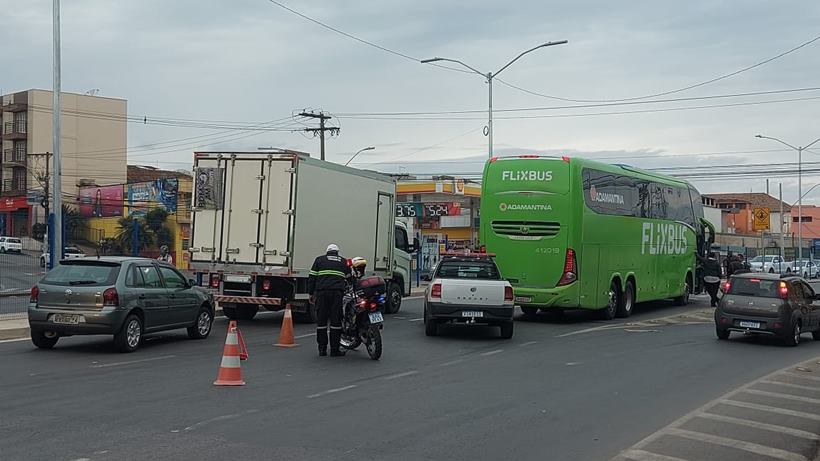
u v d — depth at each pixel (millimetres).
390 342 16359
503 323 17109
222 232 18781
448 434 8305
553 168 20719
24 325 17625
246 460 7027
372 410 9414
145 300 14445
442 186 56219
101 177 76125
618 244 22812
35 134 72312
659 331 19828
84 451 7227
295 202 18422
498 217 21031
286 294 18766
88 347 14781
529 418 9234
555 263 20500
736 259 34688
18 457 6996
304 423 8609
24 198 70000
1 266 27875
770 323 17516
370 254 22109
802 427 9211
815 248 73125
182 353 14039
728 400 10805
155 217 50969
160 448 7383
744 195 106750
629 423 9133
